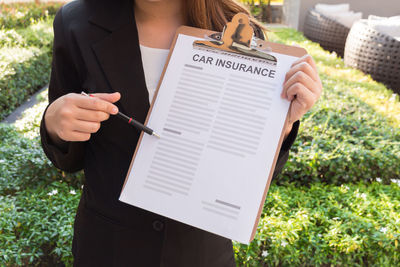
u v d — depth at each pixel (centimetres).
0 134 347
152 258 104
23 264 224
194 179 86
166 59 96
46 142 97
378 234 230
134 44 98
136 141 99
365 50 671
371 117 414
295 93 81
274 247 221
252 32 86
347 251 223
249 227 82
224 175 85
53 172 278
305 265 229
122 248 105
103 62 97
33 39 670
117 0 100
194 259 106
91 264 111
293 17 1115
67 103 83
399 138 371
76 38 98
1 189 266
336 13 1012
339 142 344
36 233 225
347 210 255
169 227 102
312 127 354
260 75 86
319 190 288
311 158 298
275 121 83
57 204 251
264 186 82
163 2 98
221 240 112
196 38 92
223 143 86
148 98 98
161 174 89
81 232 113
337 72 642
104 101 82
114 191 103
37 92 605
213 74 89
